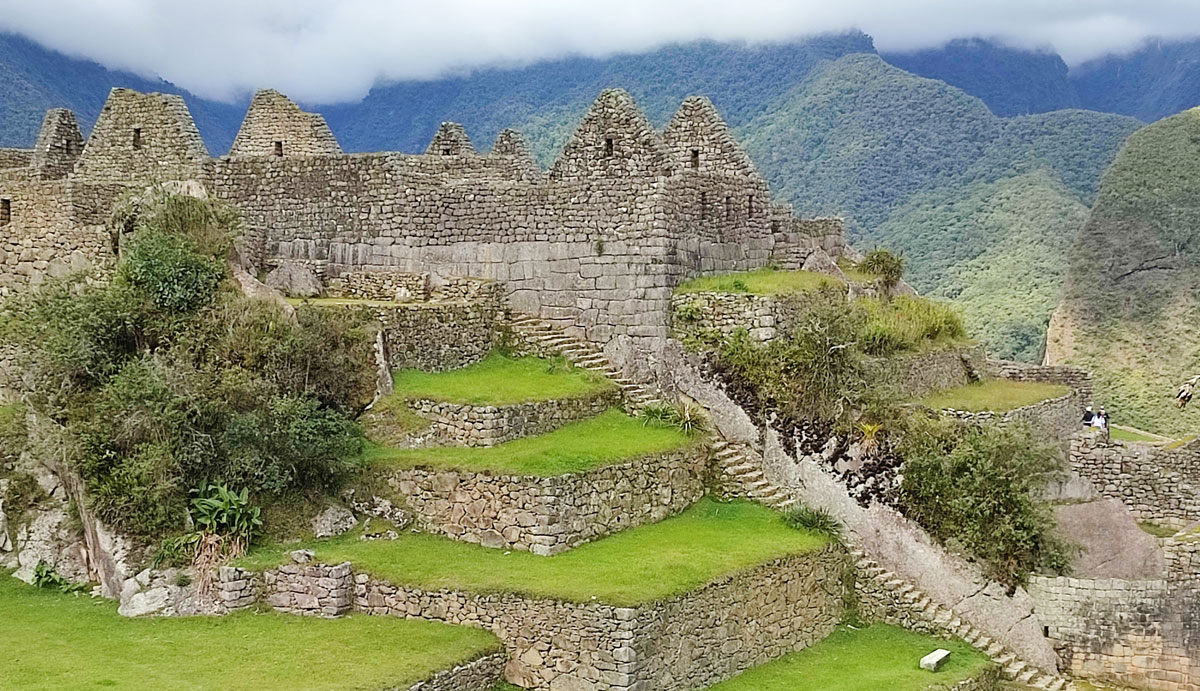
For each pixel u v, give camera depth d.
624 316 34.78
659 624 23.86
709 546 28.11
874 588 30.59
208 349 29.62
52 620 25.39
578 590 24.14
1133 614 30.75
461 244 36.56
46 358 29.05
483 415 29.72
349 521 28.22
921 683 26.20
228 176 37.94
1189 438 43.88
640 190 34.69
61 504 28.73
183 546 26.45
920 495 31.33
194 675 22.02
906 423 32.56
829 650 28.61
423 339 33.25
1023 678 29.28
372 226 37.00
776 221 41.31
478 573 25.47
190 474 27.56
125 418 27.44
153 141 38.50
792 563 28.19
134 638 24.25
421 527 28.19
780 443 32.66
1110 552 31.59
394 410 30.48
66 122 41.56
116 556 26.53
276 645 23.75
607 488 28.45
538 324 35.53
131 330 29.84
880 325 37.62
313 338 30.05
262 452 27.62
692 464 31.44
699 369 33.91
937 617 30.12
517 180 39.69
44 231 34.81
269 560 26.42
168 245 31.02
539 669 24.00
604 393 33.19
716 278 36.41
